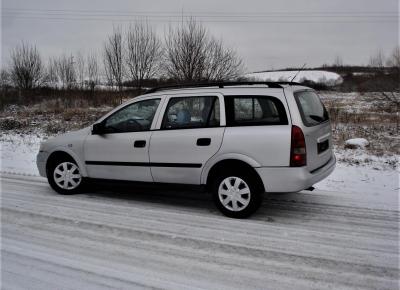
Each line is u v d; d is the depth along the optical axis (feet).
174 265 13.92
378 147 35.91
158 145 19.86
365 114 58.23
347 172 27.32
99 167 21.95
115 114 21.53
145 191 24.04
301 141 17.19
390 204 20.65
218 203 18.93
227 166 18.57
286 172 17.26
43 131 51.55
